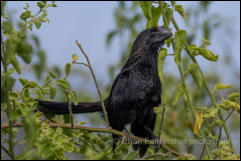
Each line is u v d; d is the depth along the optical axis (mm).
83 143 7027
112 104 9500
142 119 9711
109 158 4898
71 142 6102
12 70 5719
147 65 9367
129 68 9469
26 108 4914
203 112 7070
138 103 9367
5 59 4863
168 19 8289
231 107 6629
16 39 4836
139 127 10086
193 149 10398
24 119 4793
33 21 5738
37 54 4988
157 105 9609
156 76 9445
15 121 5820
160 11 8664
